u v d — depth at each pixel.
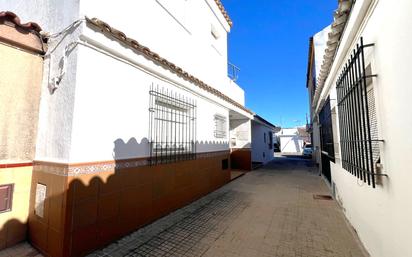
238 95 10.37
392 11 2.04
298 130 33.84
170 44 5.17
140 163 3.75
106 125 3.16
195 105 5.65
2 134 2.87
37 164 3.09
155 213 4.06
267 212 4.64
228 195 6.07
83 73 2.87
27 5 3.95
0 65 2.86
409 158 1.83
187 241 3.29
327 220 4.18
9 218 2.91
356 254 2.93
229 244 3.21
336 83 4.45
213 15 7.89
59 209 2.64
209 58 7.43
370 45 2.52
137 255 2.88
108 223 3.12
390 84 2.14
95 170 2.96
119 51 3.30
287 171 11.12
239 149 11.40
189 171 5.27
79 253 2.71
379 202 2.51
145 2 4.36
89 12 3.03
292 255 2.92
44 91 3.23
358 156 3.11
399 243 2.04
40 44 3.25
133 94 3.66
